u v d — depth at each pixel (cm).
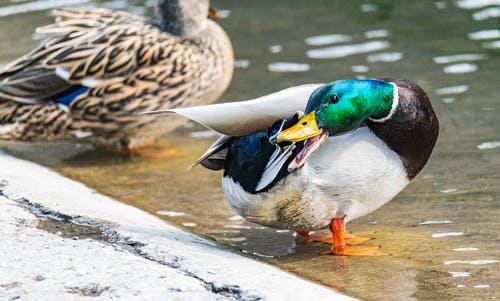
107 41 1275
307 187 825
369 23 1727
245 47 1653
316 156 817
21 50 1636
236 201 874
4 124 1287
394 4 1820
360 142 824
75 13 1362
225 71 1327
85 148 1329
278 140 785
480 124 1266
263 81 1487
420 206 1023
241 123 824
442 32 1652
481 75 1449
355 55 1573
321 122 804
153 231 862
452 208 1009
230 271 736
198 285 691
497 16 1709
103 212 916
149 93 1263
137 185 1153
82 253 746
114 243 820
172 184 1154
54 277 691
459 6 1773
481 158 1156
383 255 880
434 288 778
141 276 697
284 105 817
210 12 1345
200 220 1017
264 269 764
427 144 852
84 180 1177
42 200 922
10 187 957
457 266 837
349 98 807
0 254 738
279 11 1834
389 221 985
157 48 1267
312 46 1631
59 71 1257
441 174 1114
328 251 900
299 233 959
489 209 998
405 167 848
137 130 1280
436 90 1397
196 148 1312
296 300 679
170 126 1295
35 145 1344
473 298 748
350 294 773
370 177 831
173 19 1309
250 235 966
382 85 823
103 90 1252
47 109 1265
